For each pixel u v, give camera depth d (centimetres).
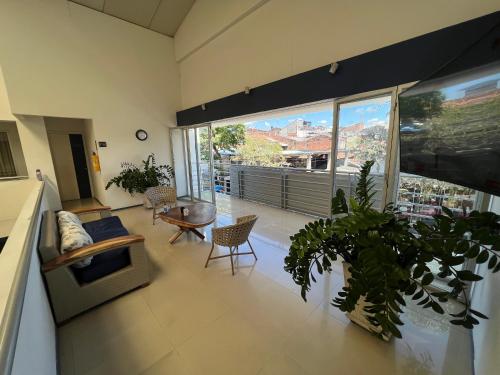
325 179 399
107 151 477
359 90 239
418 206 245
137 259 209
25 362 82
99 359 149
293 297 203
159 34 521
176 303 197
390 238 114
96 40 440
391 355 146
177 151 589
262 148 869
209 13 416
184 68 542
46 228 198
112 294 197
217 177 641
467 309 100
